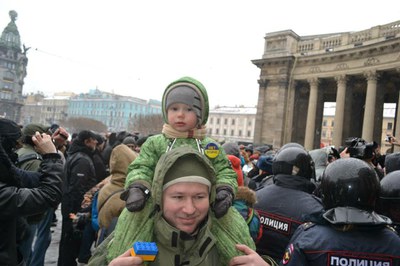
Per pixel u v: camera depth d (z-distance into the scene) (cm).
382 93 2692
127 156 502
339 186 264
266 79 3353
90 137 740
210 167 204
